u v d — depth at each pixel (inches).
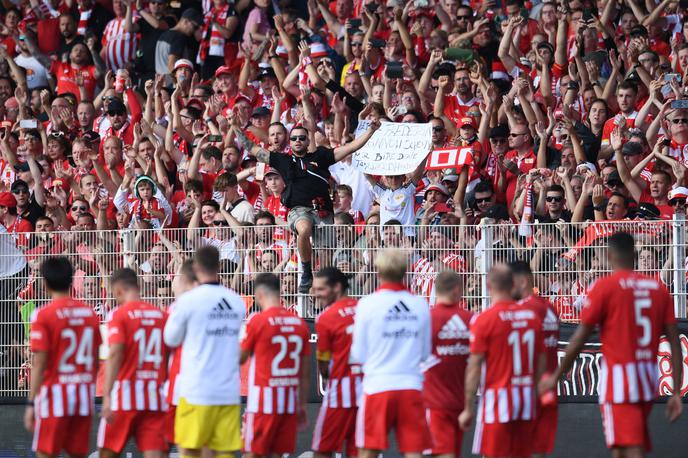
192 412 1343.5
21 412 1727.4
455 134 2128.4
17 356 1739.7
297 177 1755.7
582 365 1628.9
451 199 1956.2
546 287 1637.6
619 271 1273.4
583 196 1808.6
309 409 1686.8
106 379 1355.8
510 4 2436.0
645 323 1259.2
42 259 1737.2
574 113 2139.5
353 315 1428.4
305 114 2091.5
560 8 2299.5
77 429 1371.8
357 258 1668.3
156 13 2719.0
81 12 2805.1
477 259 1648.6
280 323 1412.4
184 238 1696.6
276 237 1689.2
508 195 1994.3
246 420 1428.4
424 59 2426.2
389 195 1923.0
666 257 1620.3
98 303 1716.3
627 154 1977.1
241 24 2662.4
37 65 2721.5
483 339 1304.1
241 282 1681.8
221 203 1972.2
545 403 1311.5
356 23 2484.0
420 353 1331.2
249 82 2442.2
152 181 1958.7
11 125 2402.8
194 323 1344.7
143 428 1389.0
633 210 1833.2
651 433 1614.2
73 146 2250.2
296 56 2385.6
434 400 1396.4
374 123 1791.3
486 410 1314.0
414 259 1656.0
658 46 2405.3
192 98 2316.7
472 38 2402.8
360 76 2311.8
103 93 2488.9
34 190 2176.4
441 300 1408.7
